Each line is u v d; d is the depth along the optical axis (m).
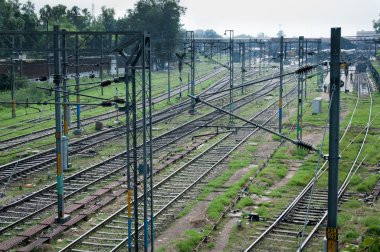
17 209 25.62
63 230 22.47
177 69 112.31
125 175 31.75
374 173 32.66
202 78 96.56
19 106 60.41
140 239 21.88
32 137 43.31
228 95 72.25
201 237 21.78
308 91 77.88
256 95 73.06
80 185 29.67
